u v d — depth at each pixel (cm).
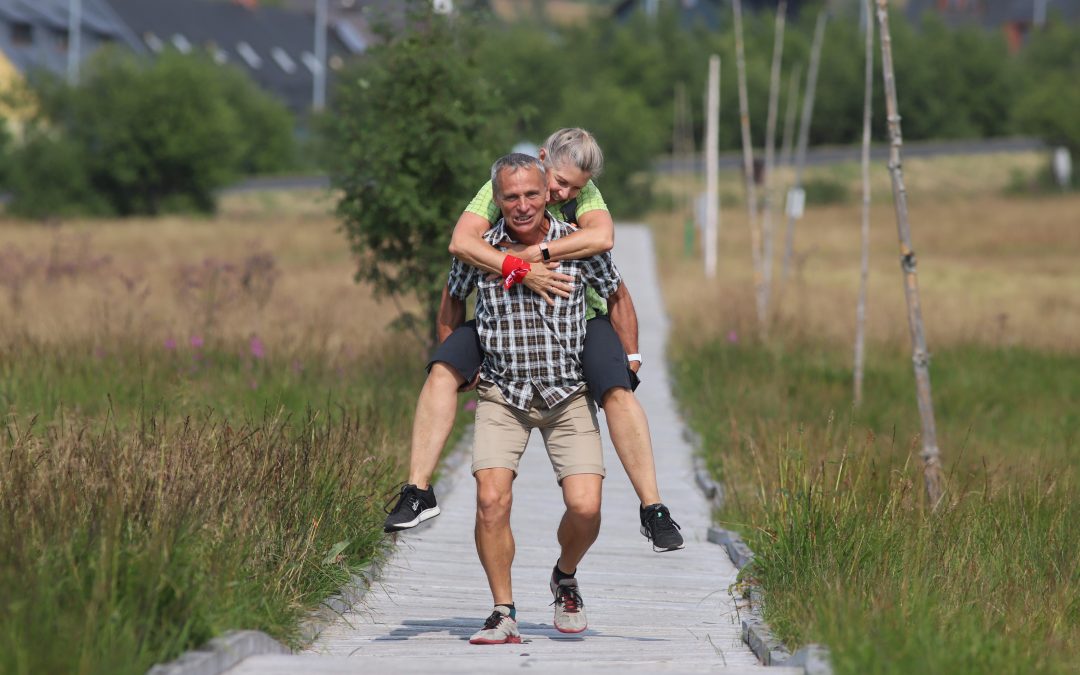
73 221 17688
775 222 18125
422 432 1992
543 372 1995
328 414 2891
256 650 1828
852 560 2247
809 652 1734
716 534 3300
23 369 4575
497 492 2028
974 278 12038
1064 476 3291
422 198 5272
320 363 5138
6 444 2523
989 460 4053
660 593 2723
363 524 2659
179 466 2186
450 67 5269
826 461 2808
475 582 2734
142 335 5456
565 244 1967
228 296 6869
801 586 2167
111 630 1560
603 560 3064
